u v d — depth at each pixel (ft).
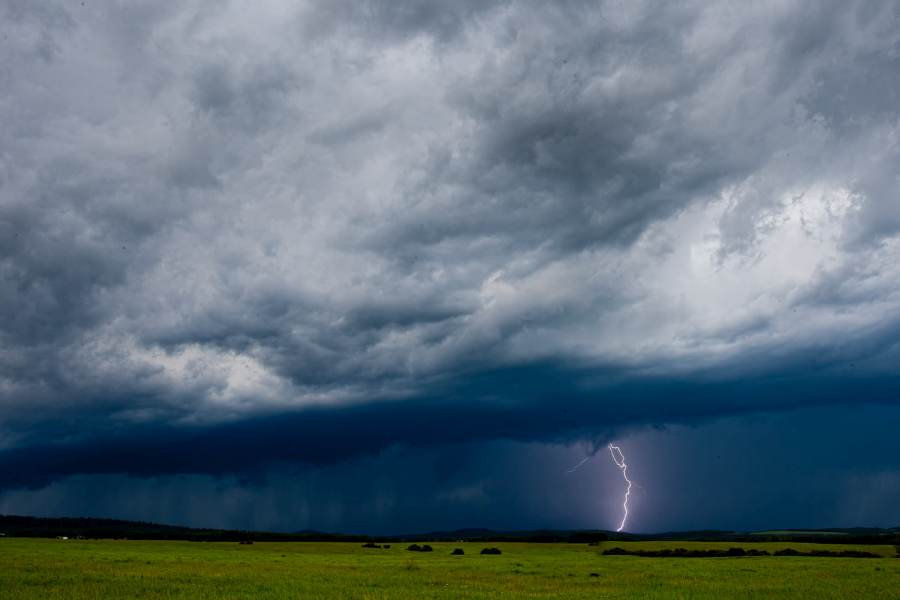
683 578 165.99
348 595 120.47
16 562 190.08
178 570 173.47
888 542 428.56
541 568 203.72
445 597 119.14
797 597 123.65
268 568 188.34
